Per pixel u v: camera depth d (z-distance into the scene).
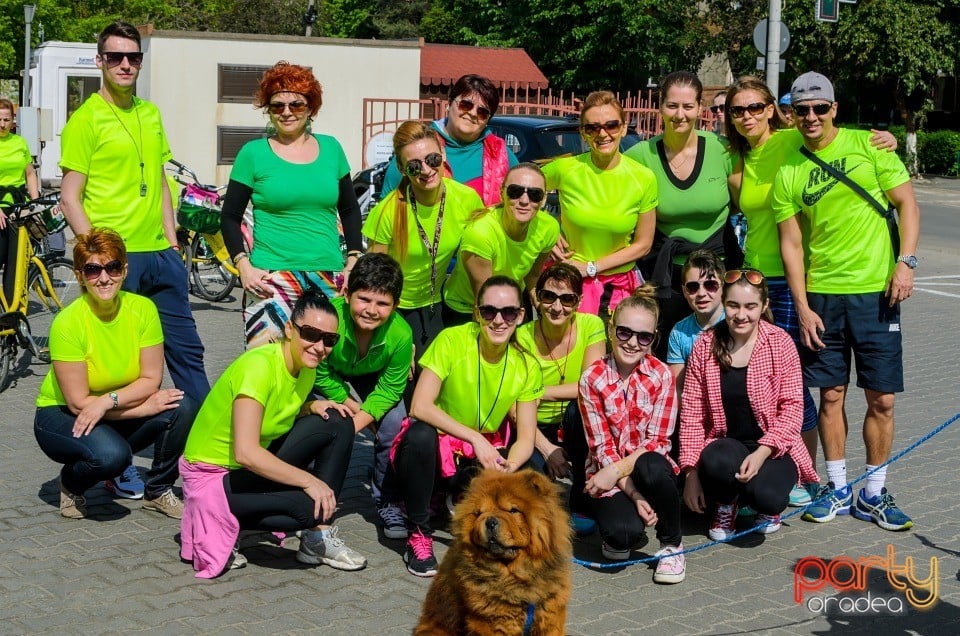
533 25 34.88
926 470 7.19
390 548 5.75
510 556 4.06
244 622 4.74
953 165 39.75
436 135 5.96
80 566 5.32
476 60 32.41
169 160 6.86
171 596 5.00
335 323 5.15
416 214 6.06
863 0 34.81
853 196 6.11
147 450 7.49
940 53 35.38
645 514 5.46
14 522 5.92
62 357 5.75
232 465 5.24
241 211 6.23
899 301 6.14
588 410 5.62
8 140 11.61
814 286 6.31
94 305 5.81
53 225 10.79
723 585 5.33
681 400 6.05
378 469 5.89
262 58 22.23
